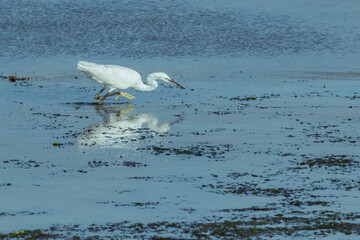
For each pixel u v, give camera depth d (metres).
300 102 28.48
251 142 20.89
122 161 18.50
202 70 38.38
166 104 27.98
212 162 18.44
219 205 14.75
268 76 36.56
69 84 33.31
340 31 52.69
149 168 17.78
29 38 47.34
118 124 23.69
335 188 16.05
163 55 43.38
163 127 23.19
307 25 54.09
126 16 54.56
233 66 40.03
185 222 13.66
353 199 15.20
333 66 40.75
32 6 56.88
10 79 34.03
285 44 47.94
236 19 54.94
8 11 54.84
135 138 21.39
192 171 17.52
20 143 20.52
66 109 26.61
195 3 59.53
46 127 22.97
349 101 28.81
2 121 23.86
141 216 14.03
